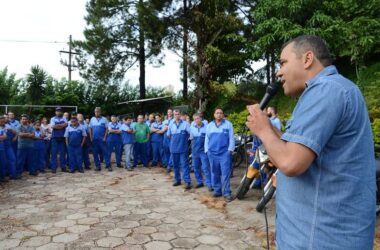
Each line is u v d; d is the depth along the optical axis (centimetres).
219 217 508
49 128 1072
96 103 2403
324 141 128
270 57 1402
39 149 959
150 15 1716
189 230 451
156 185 764
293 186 142
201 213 530
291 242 140
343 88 133
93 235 432
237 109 1549
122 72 2159
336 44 1066
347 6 1062
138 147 1082
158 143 1073
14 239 419
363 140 133
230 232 443
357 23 998
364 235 130
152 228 459
